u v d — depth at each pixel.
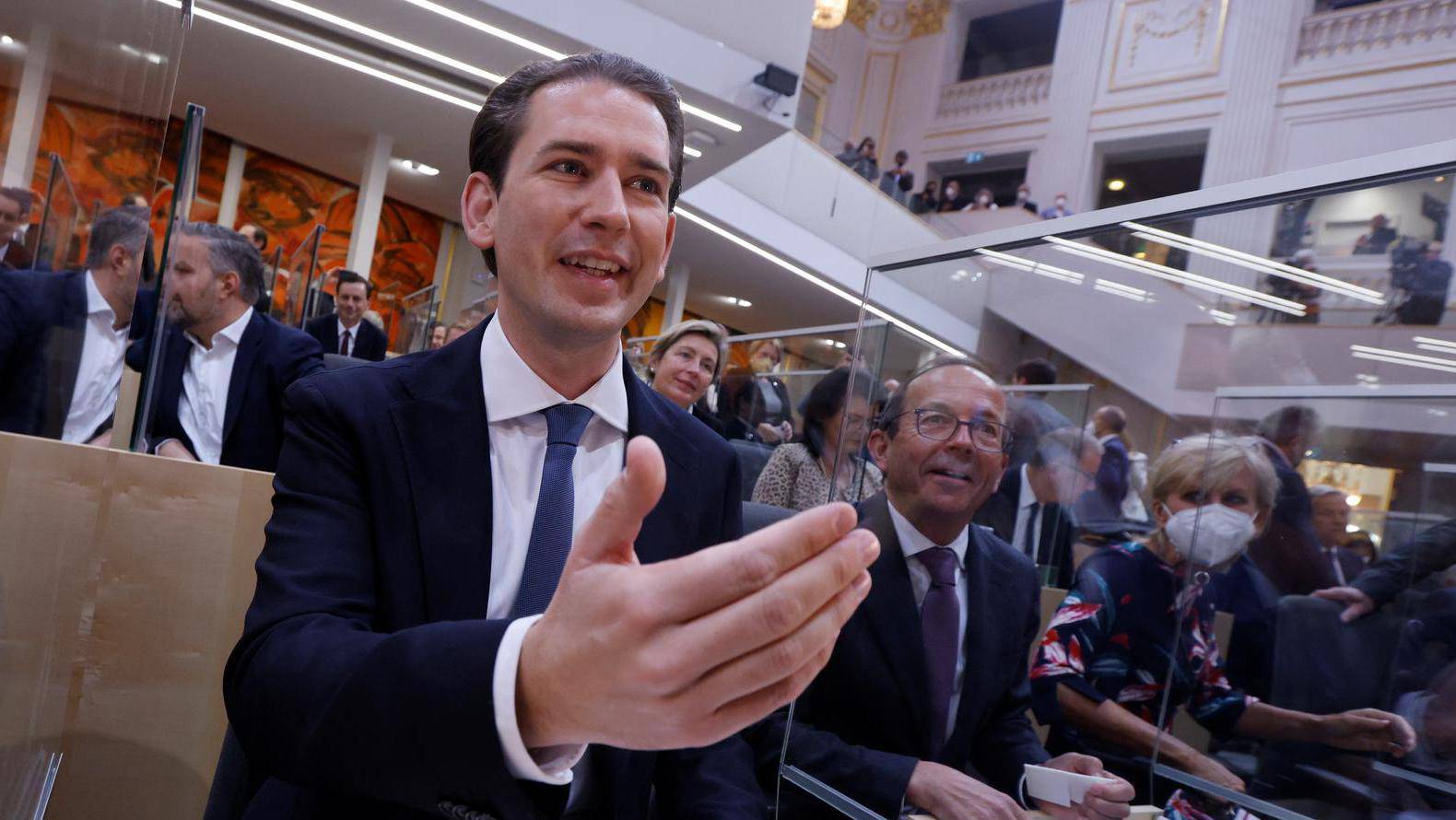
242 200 10.57
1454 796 0.68
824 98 17.94
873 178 11.43
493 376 0.98
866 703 0.98
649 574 0.42
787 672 0.40
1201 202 0.82
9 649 0.61
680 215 9.30
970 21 17.89
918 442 1.00
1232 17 14.11
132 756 1.46
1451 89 11.92
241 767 1.06
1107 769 0.87
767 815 1.03
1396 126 12.27
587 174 0.91
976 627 0.95
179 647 1.50
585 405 1.01
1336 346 0.75
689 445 1.10
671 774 1.05
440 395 0.96
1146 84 14.92
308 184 11.03
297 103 8.98
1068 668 0.90
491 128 0.97
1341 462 0.76
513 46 5.52
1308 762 0.76
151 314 1.61
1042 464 0.94
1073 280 0.92
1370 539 0.74
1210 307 0.83
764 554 0.38
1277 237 0.77
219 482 1.52
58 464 0.62
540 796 0.56
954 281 1.01
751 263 10.73
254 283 2.67
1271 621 0.80
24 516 0.61
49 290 0.61
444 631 0.56
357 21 5.75
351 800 0.86
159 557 1.48
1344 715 0.75
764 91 5.74
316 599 0.79
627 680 0.41
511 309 0.97
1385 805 0.71
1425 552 0.71
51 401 0.62
